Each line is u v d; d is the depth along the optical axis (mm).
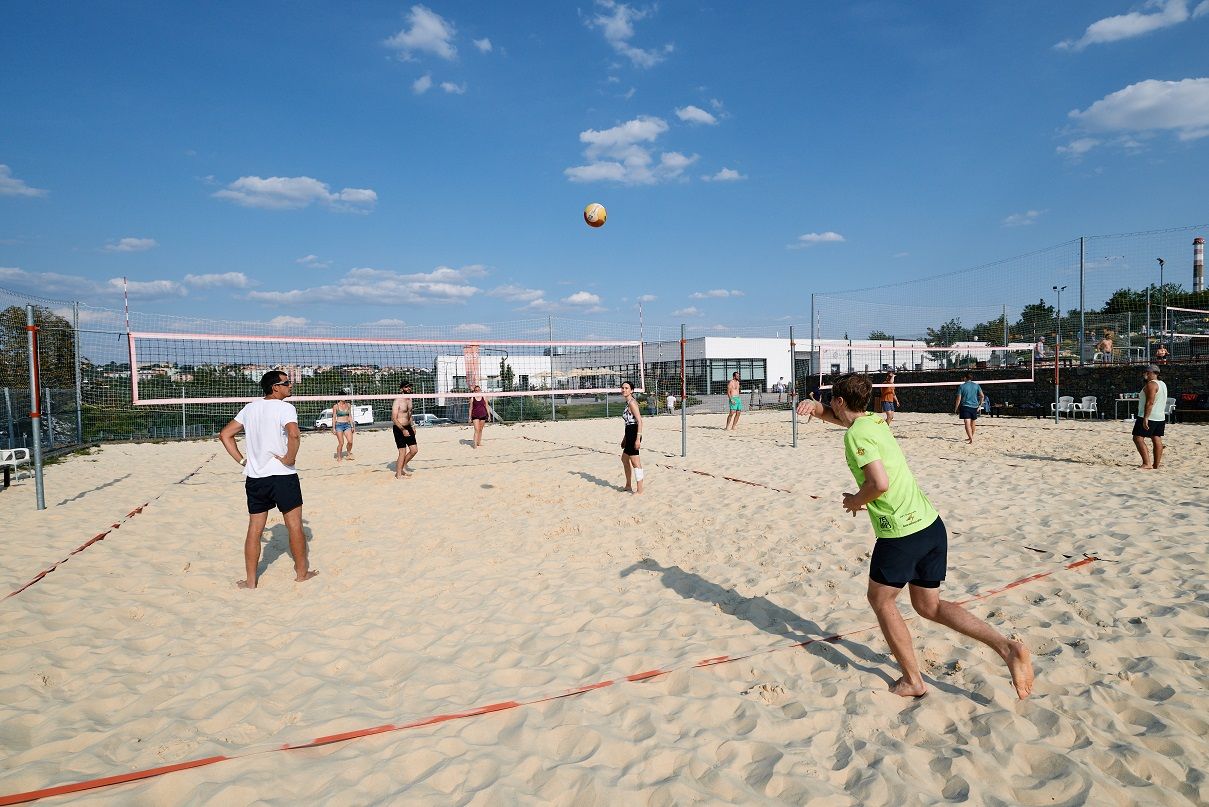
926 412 21938
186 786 2047
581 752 2225
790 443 11898
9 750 2301
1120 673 2635
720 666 2811
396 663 3055
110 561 4727
